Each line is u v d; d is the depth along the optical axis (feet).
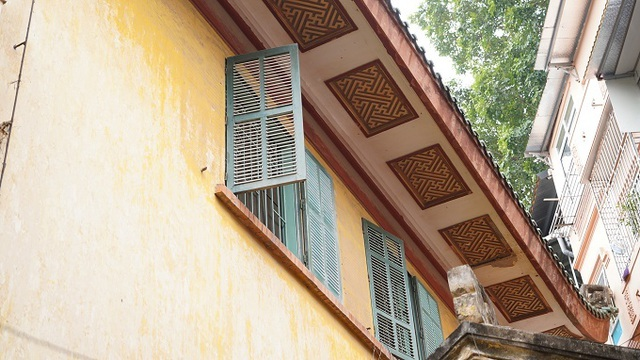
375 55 33.60
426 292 40.34
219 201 25.48
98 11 23.11
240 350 23.56
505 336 18.66
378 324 34.14
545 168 84.79
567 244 81.00
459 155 37.19
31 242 17.69
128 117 22.70
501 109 84.94
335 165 36.27
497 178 39.55
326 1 31.60
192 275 22.71
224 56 30.04
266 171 27.07
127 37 24.16
